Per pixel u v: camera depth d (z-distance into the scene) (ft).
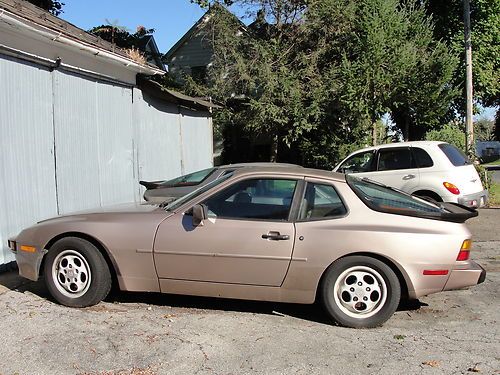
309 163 66.13
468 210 17.20
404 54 50.88
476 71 63.41
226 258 15.58
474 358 13.10
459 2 64.59
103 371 12.26
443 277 15.14
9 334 14.43
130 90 34.94
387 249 14.94
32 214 24.09
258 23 64.90
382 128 71.97
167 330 14.89
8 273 21.54
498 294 18.95
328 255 15.12
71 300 16.63
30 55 23.89
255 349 13.62
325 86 57.82
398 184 32.45
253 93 63.00
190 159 47.19
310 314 16.57
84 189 28.86
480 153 209.56
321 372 12.29
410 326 15.51
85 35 30.45
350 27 58.23
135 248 16.07
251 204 15.99
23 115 23.62
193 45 86.69
